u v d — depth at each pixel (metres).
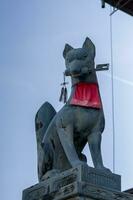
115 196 8.88
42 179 9.72
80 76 9.80
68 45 10.27
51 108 10.53
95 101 9.73
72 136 9.50
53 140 9.84
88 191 8.62
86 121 9.56
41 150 10.02
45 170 9.95
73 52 9.95
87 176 8.80
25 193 9.84
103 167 9.20
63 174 9.08
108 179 9.02
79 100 9.69
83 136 9.68
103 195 8.75
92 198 8.62
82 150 9.89
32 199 9.58
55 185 9.12
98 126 9.63
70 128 9.52
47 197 9.20
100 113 9.70
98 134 9.56
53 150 9.86
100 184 8.88
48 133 9.94
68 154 9.28
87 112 9.62
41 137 10.22
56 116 9.88
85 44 10.13
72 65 9.70
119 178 9.19
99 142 9.51
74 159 9.16
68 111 9.62
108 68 9.95
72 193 8.62
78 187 8.55
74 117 9.58
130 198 9.05
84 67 9.76
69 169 9.10
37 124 10.39
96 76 9.99
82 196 8.54
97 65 9.97
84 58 9.85
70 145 9.37
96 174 8.92
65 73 9.96
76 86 9.85
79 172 8.78
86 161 9.80
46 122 10.33
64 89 10.03
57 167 9.80
